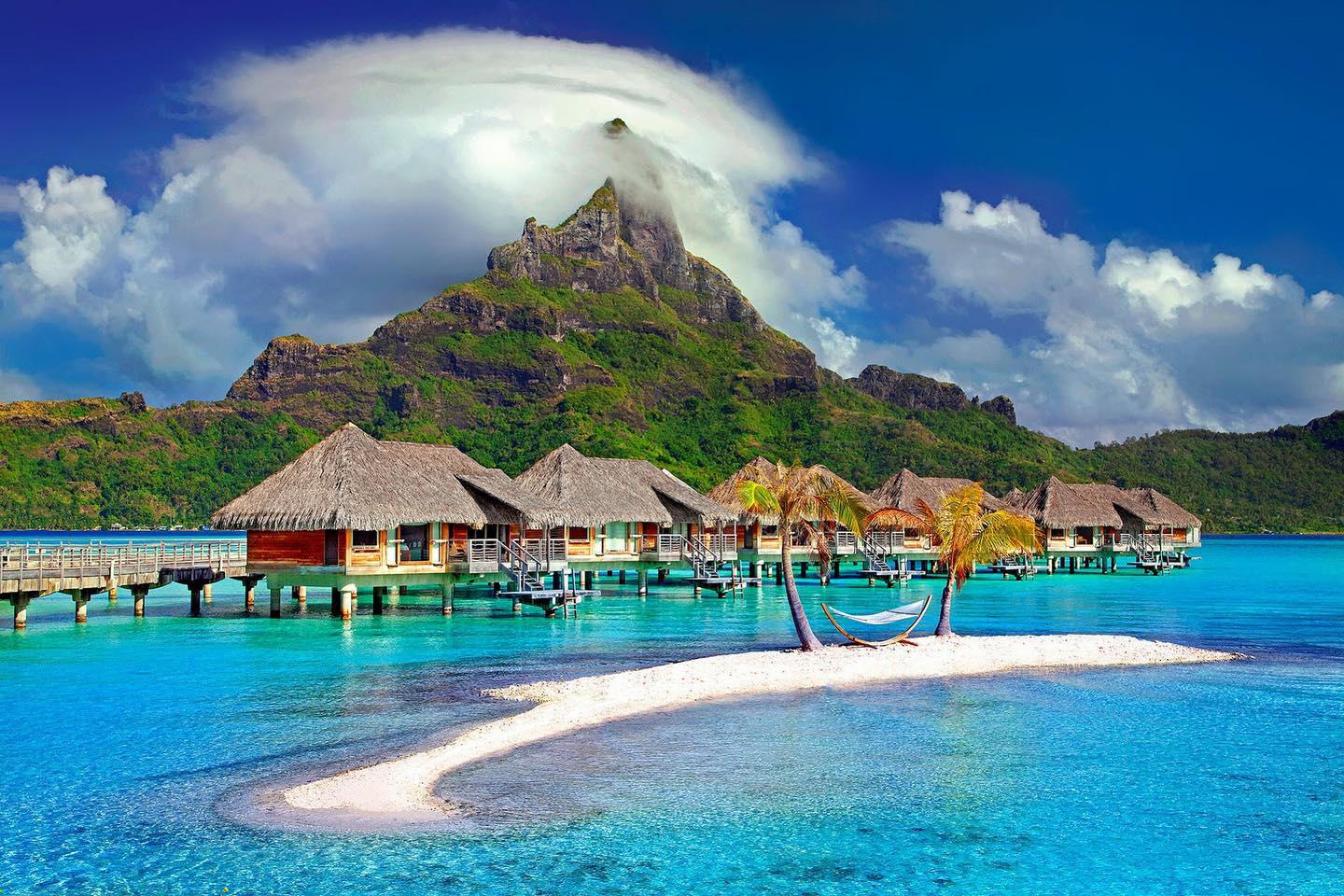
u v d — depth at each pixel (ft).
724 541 195.42
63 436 582.76
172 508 570.05
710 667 92.17
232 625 130.41
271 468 609.83
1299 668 98.43
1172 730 72.02
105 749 65.51
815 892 44.24
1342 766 63.26
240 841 49.37
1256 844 50.24
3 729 70.85
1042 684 88.74
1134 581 240.94
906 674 92.22
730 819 52.85
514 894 43.68
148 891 43.68
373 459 136.56
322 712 76.13
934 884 45.24
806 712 76.64
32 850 48.11
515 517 149.59
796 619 102.37
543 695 81.87
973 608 168.55
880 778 59.93
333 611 144.87
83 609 131.54
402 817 52.80
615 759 63.57
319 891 43.78
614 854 48.14
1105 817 53.88
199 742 67.21
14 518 531.09
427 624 131.64
